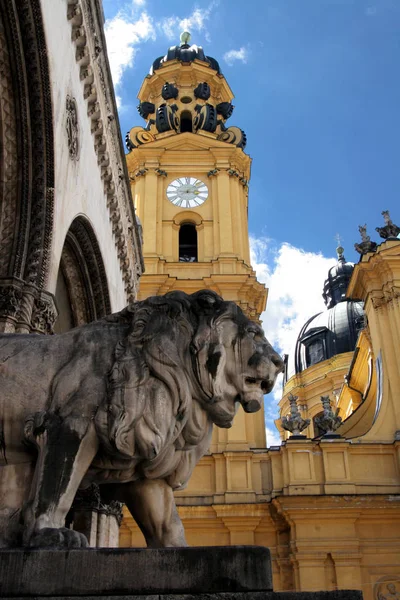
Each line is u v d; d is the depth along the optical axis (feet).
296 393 192.24
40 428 14.55
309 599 11.59
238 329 16.14
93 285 46.75
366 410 122.21
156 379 15.30
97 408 14.75
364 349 135.64
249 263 124.77
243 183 134.41
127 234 57.21
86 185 41.68
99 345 15.84
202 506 94.79
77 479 14.16
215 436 101.96
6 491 14.67
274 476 98.37
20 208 31.60
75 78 38.60
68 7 36.78
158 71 158.10
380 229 117.29
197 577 11.85
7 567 11.89
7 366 15.67
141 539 89.51
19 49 30.50
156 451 14.69
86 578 11.79
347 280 243.60
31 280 30.86
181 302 16.30
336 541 90.79
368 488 96.68
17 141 31.55
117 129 50.78
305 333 212.84
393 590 88.63
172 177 132.98
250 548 12.20
